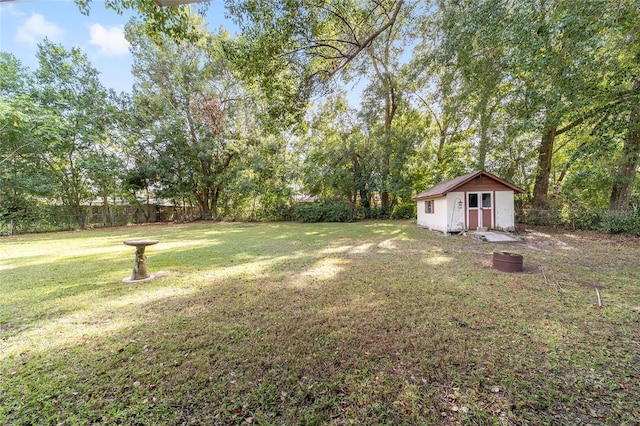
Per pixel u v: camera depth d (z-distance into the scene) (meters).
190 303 4.12
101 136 17.61
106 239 11.80
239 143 19.61
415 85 16.77
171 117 18.83
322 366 2.51
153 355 2.73
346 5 6.41
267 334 3.13
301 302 4.11
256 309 3.87
